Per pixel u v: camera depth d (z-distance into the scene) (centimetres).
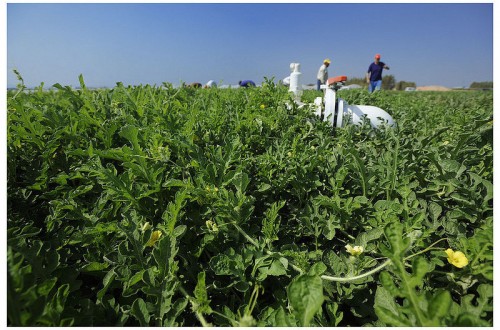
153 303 105
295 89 562
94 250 129
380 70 1091
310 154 197
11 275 76
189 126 219
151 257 115
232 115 288
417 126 315
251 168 193
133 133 164
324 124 276
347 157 190
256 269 124
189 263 129
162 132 197
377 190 161
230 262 117
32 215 158
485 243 104
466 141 192
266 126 276
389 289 78
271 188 173
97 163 147
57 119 216
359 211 151
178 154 183
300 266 119
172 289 101
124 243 119
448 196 158
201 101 346
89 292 122
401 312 89
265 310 107
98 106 272
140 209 143
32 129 192
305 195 175
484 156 178
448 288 112
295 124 279
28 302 79
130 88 336
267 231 131
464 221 146
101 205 138
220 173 161
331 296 115
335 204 144
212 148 187
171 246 110
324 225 143
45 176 167
